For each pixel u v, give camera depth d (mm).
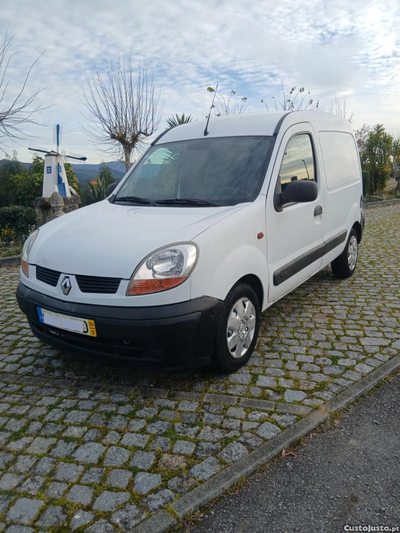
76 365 3490
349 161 5430
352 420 2723
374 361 3432
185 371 3322
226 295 2961
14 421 2758
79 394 3062
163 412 2816
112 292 2758
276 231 3586
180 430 2629
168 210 3395
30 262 3256
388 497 2125
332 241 4785
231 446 2471
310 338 3891
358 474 2275
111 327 2697
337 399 2896
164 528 1957
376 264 6523
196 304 2748
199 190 3596
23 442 2551
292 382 3141
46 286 3062
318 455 2420
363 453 2432
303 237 4102
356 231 5855
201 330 2791
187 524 1994
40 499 2127
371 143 18625
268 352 3631
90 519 2006
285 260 3803
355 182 5578
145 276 2693
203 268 2793
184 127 4414
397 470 2301
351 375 3221
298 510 2061
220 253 2926
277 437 2529
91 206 3928
